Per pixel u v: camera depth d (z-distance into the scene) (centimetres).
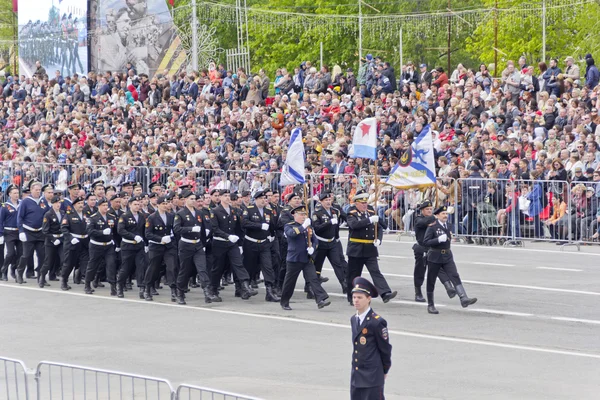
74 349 3331
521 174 5703
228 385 2770
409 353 3166
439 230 3844
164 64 11012
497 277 4616
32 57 11731
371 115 6862
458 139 6266
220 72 8800
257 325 3709
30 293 4638
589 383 2742
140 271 4497
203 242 4331
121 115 8881
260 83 8288
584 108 6191
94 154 8000
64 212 4853
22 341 3491
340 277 4294
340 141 6688
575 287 4312
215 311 4053
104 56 11081
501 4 11544
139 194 4488
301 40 13650
